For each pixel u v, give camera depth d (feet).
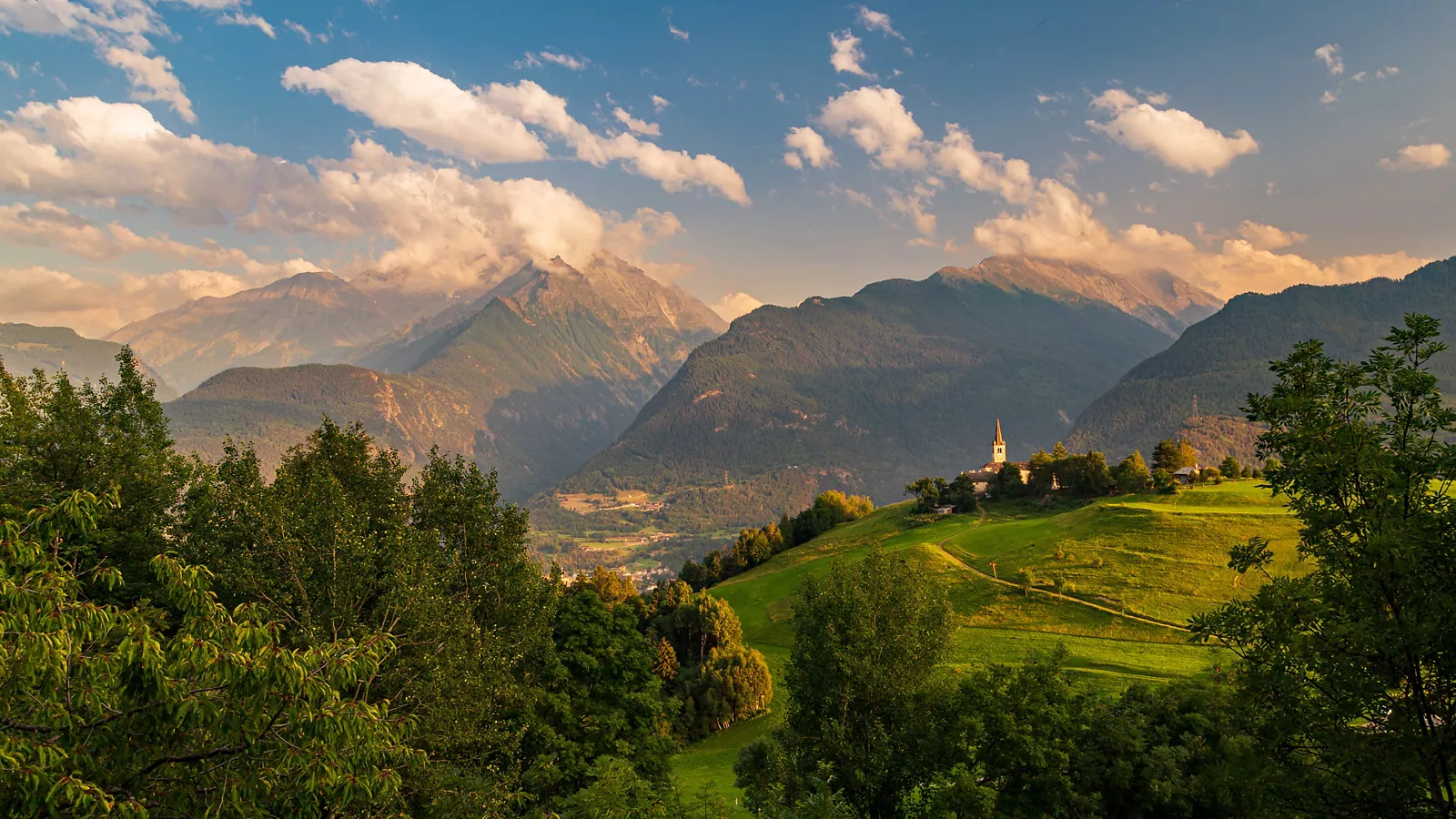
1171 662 268.00
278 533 102.99
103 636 42.80
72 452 116.47
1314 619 57.67
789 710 136.77
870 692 122.42
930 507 568.82
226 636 44.68
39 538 44.27
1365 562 53.21
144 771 43.68
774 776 119.65
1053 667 126.21
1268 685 59.57
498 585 126.31
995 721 117.60
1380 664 55.11
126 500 117.80
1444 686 54.03
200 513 117.60
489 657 109.19
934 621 129.90
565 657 156.76
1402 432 57.41
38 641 37.63
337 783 44.06
